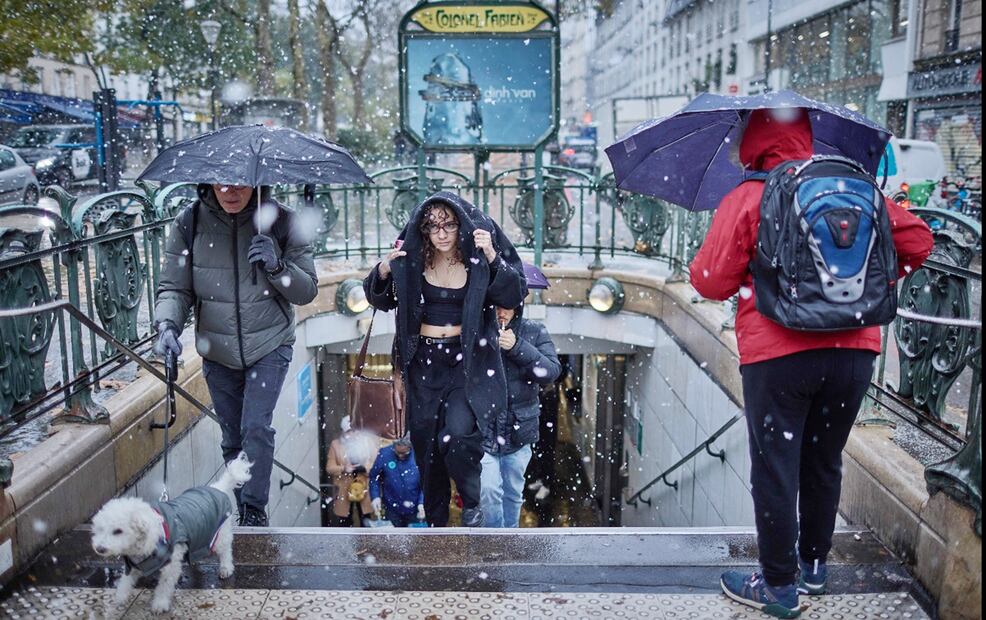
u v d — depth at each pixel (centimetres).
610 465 1183
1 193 1619
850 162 284
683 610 322
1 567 330
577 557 362
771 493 302
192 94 2934
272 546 371
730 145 336
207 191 434
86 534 380
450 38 891
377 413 1056
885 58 2684
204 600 329
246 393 445
